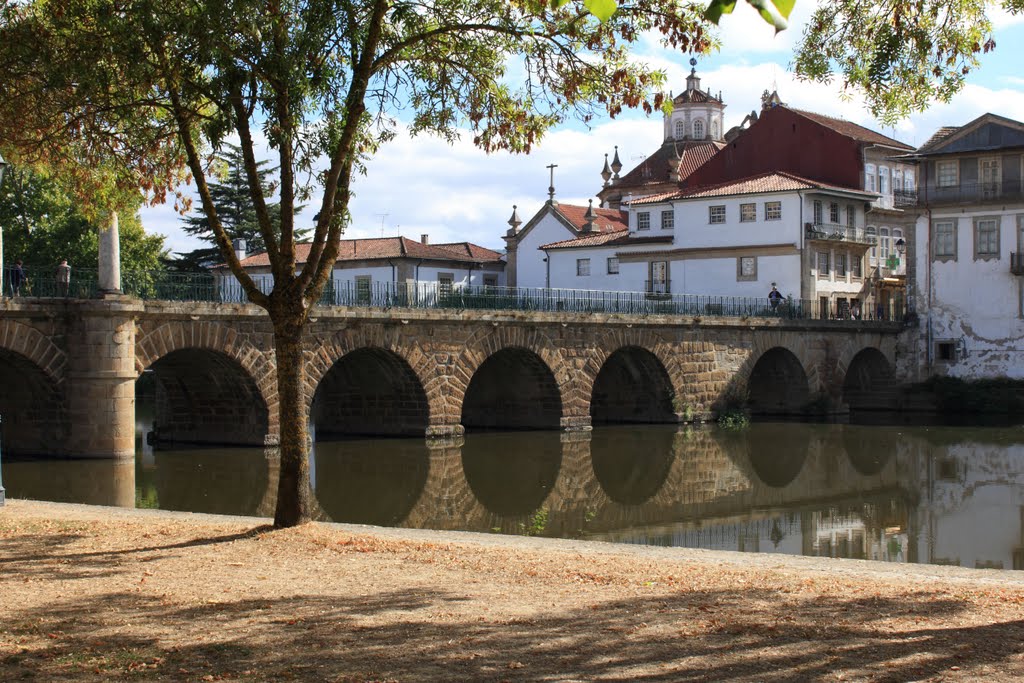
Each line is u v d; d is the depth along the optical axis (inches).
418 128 737.6
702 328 2086.6
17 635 427.5
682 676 375.2
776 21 172.1
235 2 613.3
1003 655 397.1
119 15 672.4
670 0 641.0
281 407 692.7
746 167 2851.9
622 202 3171.8
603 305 1987.0
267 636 426.6
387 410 1743.4
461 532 735.1
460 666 386.9
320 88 663.8
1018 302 2349.9
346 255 2716.5
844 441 1784.0
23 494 1089.4
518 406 1930.4
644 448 1657.2
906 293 2495.1
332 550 620.1
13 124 774.5
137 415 2212.1
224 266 2655.0
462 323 1708.9
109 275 1323.8
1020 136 2340.1
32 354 1280.8
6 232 2381.9
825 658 394.9
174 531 686.5
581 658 397.1
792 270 2432.3
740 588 523.2
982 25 695.7
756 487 1304.1
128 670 380.2
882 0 710.5
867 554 900.0
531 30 674.2
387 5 639.1
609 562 598.5
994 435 1875.0
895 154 2817.4
